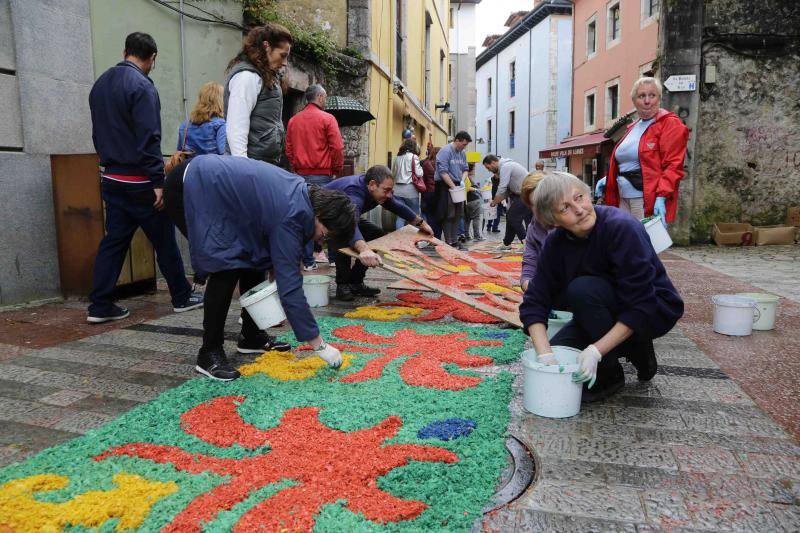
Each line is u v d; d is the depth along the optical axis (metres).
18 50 4.39
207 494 1.83
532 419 2.50
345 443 2.18
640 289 2.41
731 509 1.81
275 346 3.45
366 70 9.94
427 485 1.89
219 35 6.61
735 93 10.29
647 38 17.44
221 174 2.74
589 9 22.45
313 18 9.78
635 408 2.62
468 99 30.95
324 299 4.74
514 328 4.01
